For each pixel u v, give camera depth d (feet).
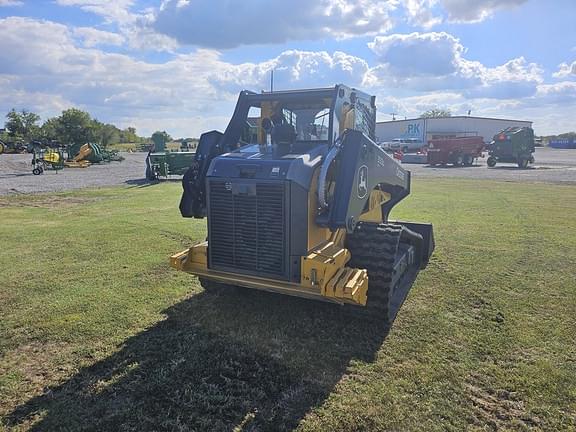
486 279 17.94
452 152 92.43
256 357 11.57
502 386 10.27
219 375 10.70
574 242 24.30
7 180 63.57
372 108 17.40
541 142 252.83
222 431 8.69
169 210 36.01
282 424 8.89
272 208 11.91
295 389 10.11
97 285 17.22
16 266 19.86
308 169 11.98
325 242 12.80
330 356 11.60
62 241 24.75
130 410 9.37
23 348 12.16
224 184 12.49
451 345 12.25
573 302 15.48
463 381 10.46
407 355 11.68
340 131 13.75
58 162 83.87
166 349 12.03
